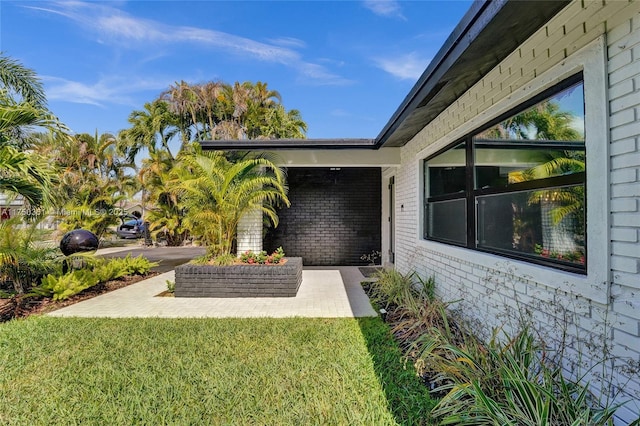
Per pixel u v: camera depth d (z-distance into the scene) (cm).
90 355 346
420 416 240
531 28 259
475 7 242
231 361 330
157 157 1579
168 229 1589
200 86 1898
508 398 210
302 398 266
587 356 228
